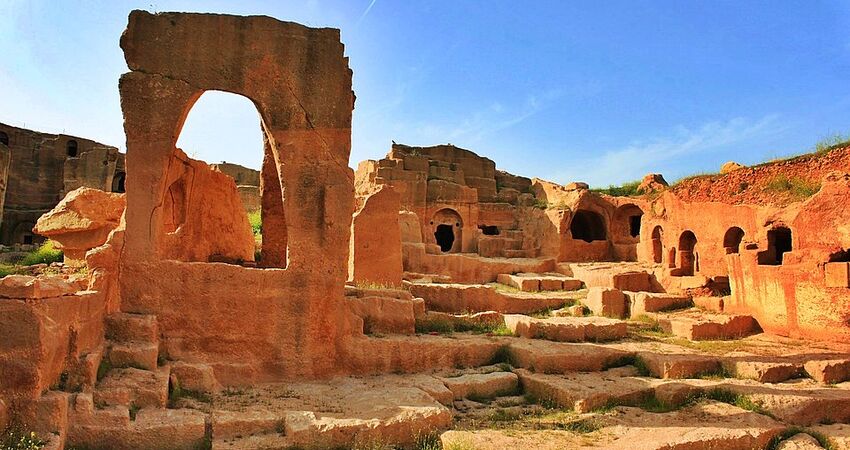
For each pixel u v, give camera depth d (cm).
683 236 1773
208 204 1212
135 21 832
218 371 805
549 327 1107
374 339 931
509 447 615
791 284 1191
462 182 3092
